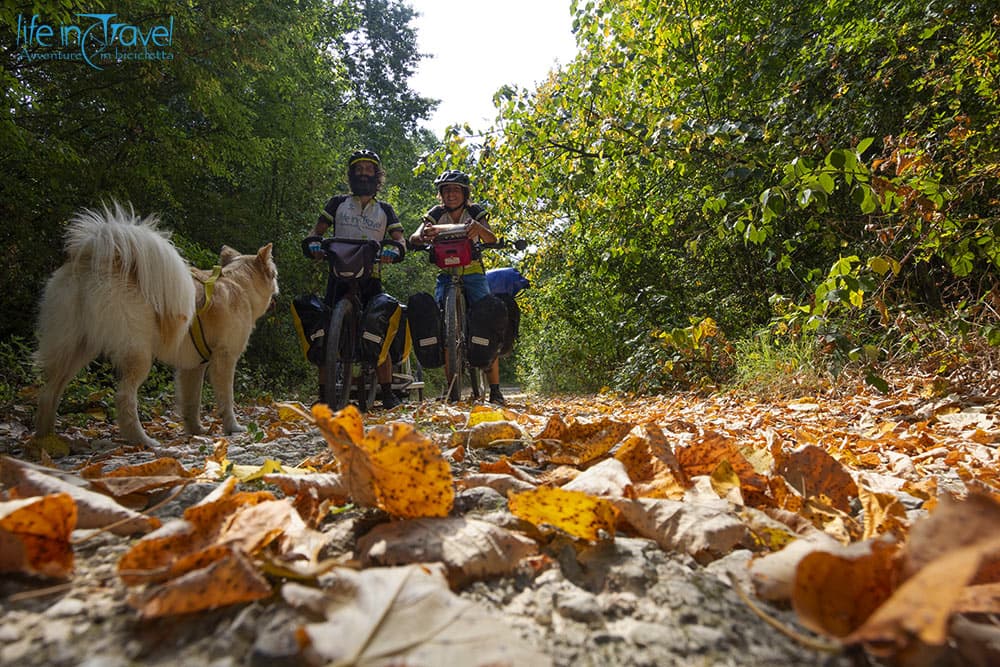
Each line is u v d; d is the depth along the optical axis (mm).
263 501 1457
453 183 7016
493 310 6516
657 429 1929
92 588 1121
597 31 8539
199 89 9250
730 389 7266
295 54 13234
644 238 9914
